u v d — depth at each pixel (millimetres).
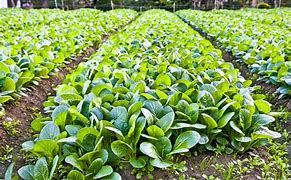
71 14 15164
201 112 3064
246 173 2861
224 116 3029
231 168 2812
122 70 4012
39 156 2629
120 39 7035
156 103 3006
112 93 3385
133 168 2699
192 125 2859
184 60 4742
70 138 2543
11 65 4238
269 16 14305
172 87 3598
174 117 2965
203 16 15711
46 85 5184
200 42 6742
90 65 4449
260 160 3041
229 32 8203
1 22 9484
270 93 4754
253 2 34969
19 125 3822
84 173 2467
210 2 37938
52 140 2502
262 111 3342
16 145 3422
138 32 7977
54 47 6211
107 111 2877
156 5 36656
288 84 4348
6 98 3697
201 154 3020
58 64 5750
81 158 2471
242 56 6086
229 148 3068
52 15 14070
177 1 36219
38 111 4387
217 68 4598
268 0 36125
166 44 6723
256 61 5363
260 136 3014
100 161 2465
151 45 6398
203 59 4828
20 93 4301
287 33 8062
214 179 2729
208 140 2934
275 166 3057
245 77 5691
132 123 2666
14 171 2918
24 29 8805
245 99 3297
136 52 5480
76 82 3809
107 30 10906
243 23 10852
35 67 4871
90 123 2805
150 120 2793
